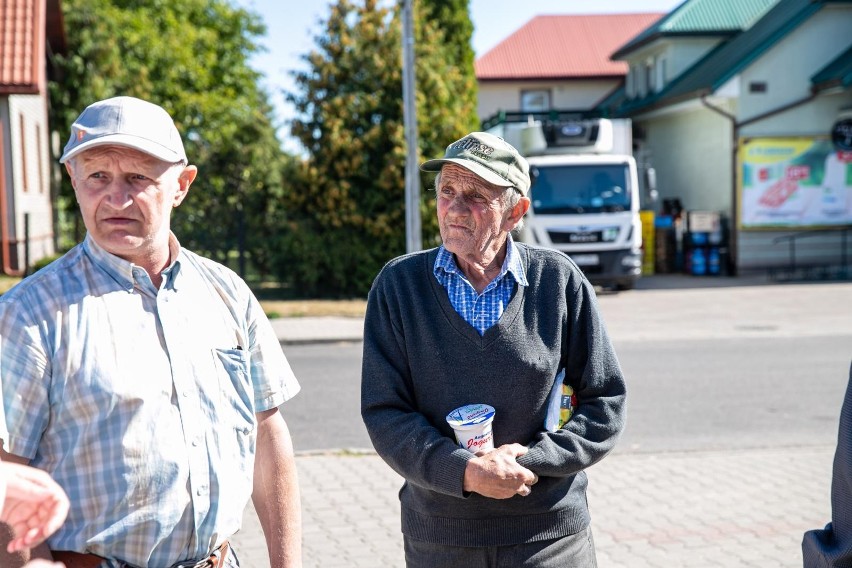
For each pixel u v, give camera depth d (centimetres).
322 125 1912
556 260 305
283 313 1645
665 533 546
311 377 1077
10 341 222
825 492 623
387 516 578
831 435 793
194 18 3981
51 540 225
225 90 3938
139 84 2764
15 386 220
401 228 1898
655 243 2578
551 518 290
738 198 2417
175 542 234
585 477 310
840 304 1755
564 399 294
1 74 1884
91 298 233
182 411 236
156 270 245
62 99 2681
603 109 2195
